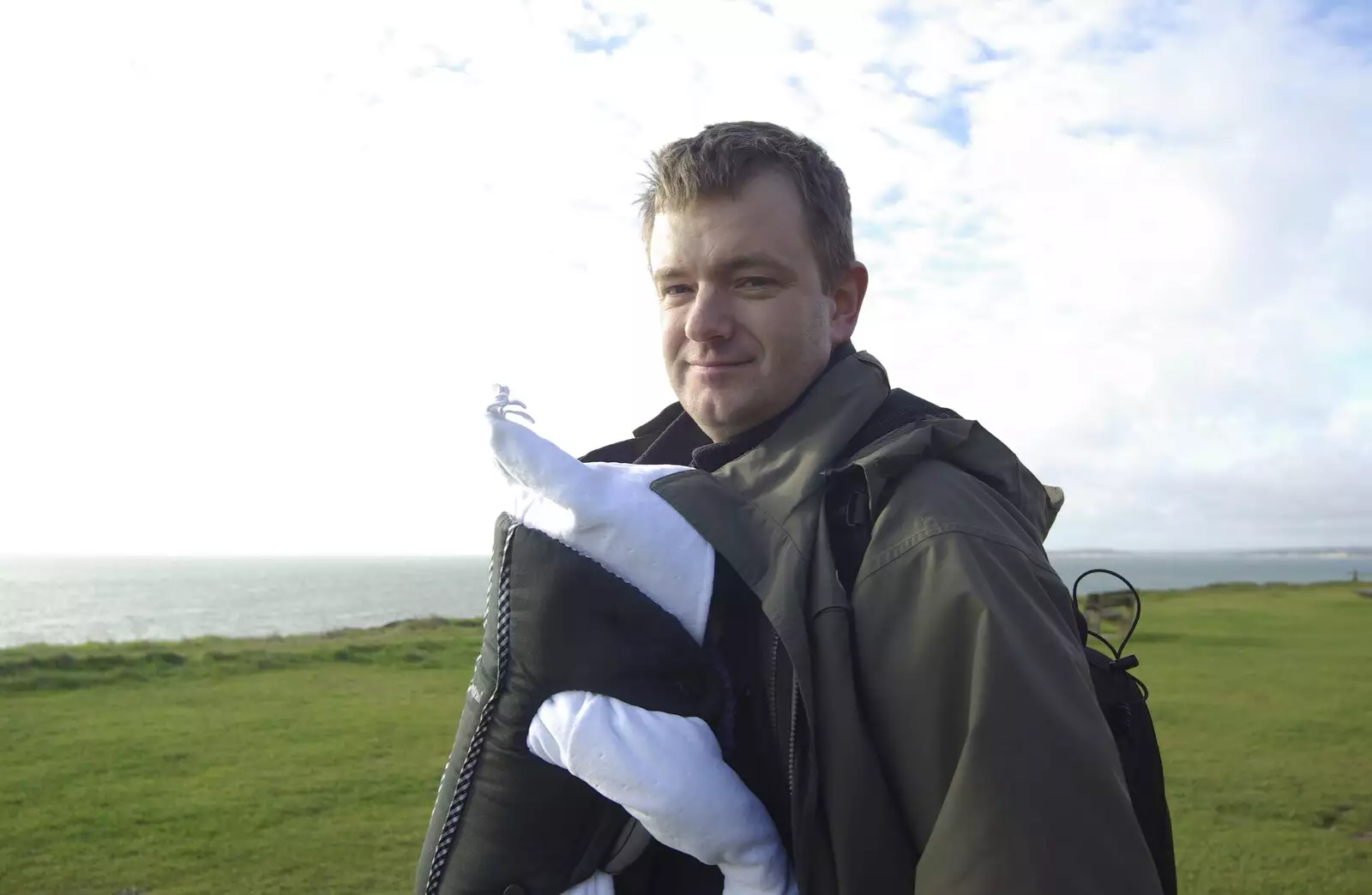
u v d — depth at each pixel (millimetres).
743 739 1532
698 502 1553
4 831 6758
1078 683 1271
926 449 1514
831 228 1787
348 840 6648
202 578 191875
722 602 1552
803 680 1362
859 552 1473
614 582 1485
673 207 1769
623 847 1471
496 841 1501
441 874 1564
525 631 1515
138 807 7340
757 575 1472
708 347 1754
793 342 1731
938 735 1276
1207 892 5875
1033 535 1530
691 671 1483
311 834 6762
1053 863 1128
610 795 1390
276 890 5762
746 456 1683
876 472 1447
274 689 12758
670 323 1834
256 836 6723
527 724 1497
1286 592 36875
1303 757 9281
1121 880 1137
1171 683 13812
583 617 1475
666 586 1499
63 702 11484
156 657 14320
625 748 1375
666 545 1503
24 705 11258
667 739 1388
